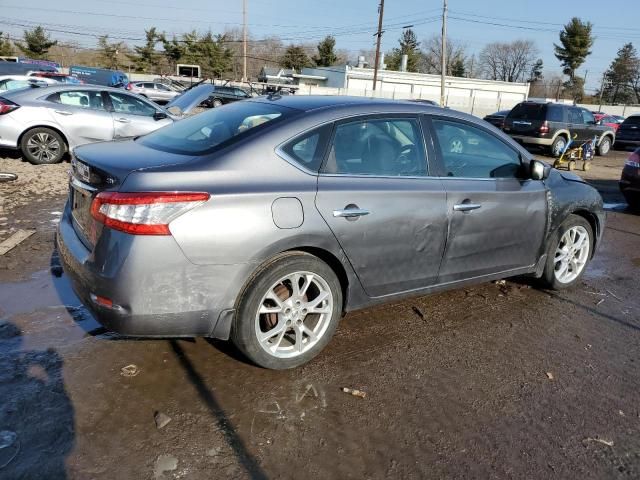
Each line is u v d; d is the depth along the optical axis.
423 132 3.58
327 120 3.18
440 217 3.52
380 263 3.33
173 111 8.54
